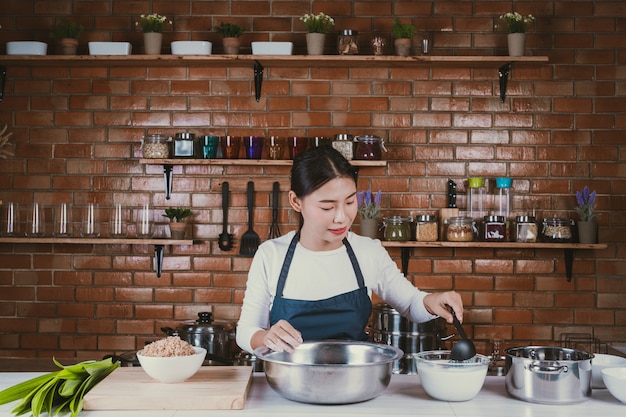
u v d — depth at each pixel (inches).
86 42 159.9
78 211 159.5
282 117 158.2
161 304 158.9
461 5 158.7
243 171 158.4
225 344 134.1
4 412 74.9
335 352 82.1
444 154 158.2
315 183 80.9
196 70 158.9
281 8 159.0
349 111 158.1
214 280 158.9
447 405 75.2
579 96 158.2
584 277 157.8
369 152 151.0
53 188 159.8
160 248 157.9
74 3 159.9
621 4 158.1
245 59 150.1
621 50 158.2
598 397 79.0
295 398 74.3
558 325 157.6
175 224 153.4
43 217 157.3
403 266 157.0
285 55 149.9
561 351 82.0
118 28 159.9
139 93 159.5
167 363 76.5
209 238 158.9
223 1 159.3
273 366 75.0
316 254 91.4
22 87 159.8
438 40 158.7
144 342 158.7
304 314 90.0
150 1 159.6
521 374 76.9
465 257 158.1
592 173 158.1
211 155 152.7
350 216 82.5
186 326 133.5
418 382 86.4
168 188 158.2
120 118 159.8
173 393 74.3
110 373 82.9
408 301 93.3
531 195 158.2
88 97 159.8
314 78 158.2
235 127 158.9
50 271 159.5
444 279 157.9
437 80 158.2
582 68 158.2
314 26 150.3
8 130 159.8
